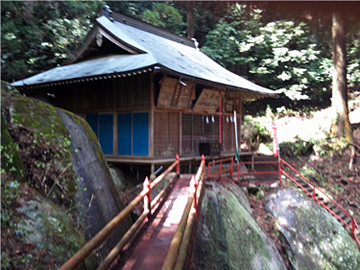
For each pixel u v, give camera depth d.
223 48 18.97
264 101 21.45
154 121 9.08
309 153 16.11
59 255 3.21
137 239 4.62
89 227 4.34
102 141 10.10
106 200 5.09
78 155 4.97
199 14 20.69
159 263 3.87
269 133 18.02
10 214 3.11
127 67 7.98
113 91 9.84
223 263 5.49
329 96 21.02
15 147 3.93
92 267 3.61
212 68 12.01
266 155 16.48
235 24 19.36
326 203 10.60
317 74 19.08
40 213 3.43
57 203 4.14
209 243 5.60
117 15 11.30
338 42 15.63
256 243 7.09
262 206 9.56
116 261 3.95
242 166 12.46
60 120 5.11
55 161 4.47
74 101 10.89
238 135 13.50
